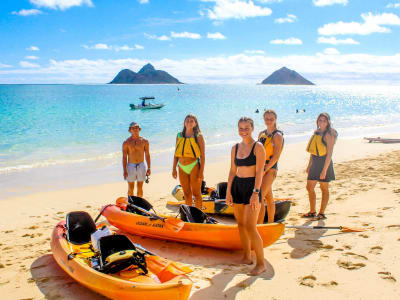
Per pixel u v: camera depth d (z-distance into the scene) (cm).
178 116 3497
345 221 634
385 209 671
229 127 2600
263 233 502
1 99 6456
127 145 727
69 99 6762
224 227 527
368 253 481
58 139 1950
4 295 413
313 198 678
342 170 1115
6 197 898
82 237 525
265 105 5900
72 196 913
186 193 669
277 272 447
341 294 384
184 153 639
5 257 531
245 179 441
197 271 463
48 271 479
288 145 1798
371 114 4266
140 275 402
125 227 618
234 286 412
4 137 1997
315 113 4331
